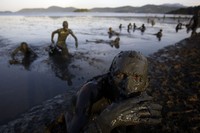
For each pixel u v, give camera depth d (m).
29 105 1.82
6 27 10.23
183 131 1.18
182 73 2.41
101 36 7.24
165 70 2.61
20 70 2.90
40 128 1.41
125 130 0.46
